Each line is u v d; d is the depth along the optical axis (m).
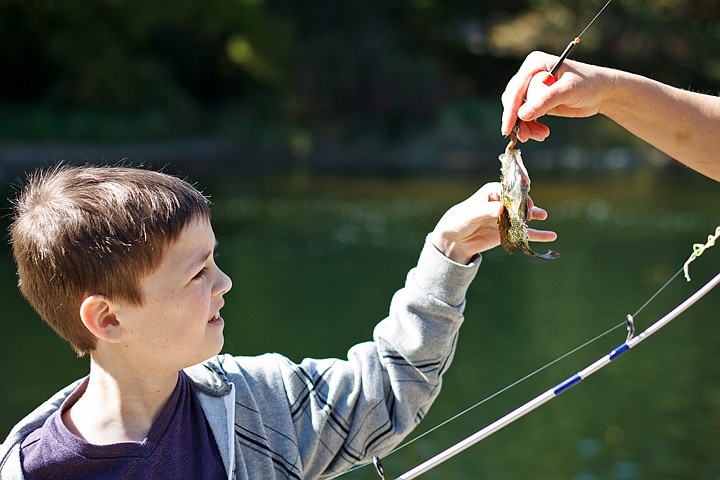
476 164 34.62
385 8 40.75
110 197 1.91
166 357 1.94
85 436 1.95
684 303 2.04
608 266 16.03
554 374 9.70
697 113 2.07
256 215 21.75
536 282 14.55
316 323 11.83
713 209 23.92
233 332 11.27
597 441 7.93
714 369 9.91
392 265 16.16
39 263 1.92
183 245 1.93
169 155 31.48
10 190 22.86
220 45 35.91
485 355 10.40
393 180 29.47
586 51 38.72
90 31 32.41
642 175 32.03
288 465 2.13
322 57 36.31
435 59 40.12
